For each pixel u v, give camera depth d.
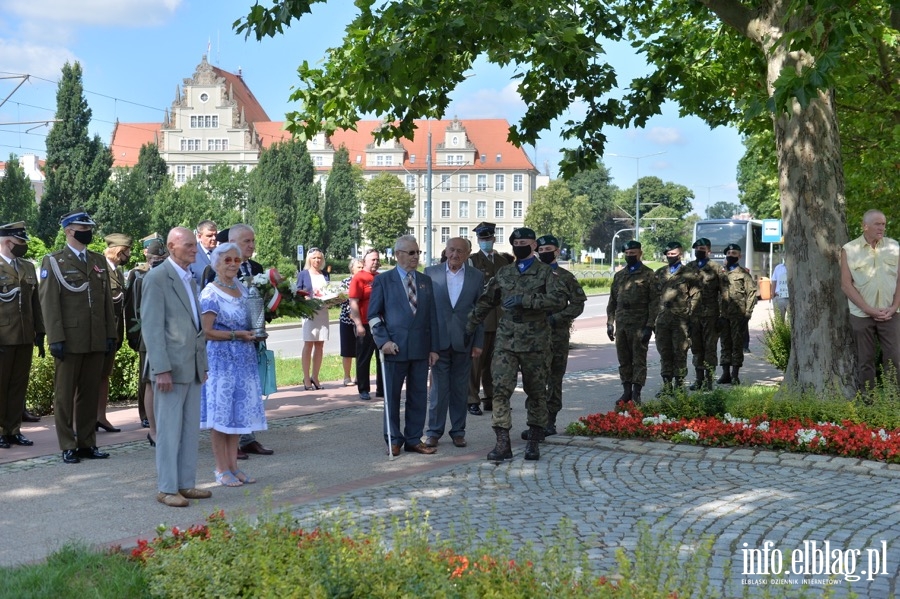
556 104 13.47
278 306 8.85
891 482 7.42
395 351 8.98
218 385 7.66
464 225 127.19
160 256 10.70
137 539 6.03
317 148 127.56
